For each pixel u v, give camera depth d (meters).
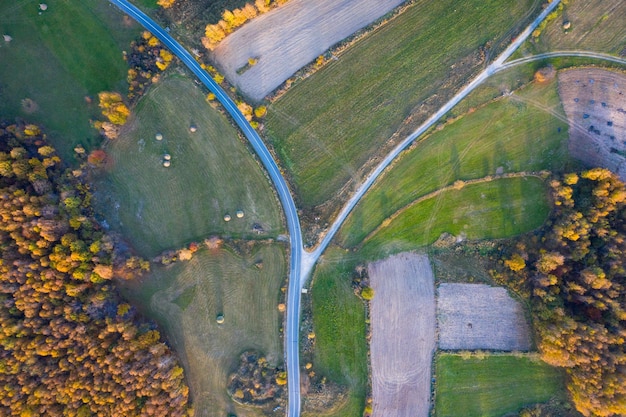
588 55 65.25
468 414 65.50
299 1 64.62
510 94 65.38
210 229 64.75
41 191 58.62
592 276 59.59
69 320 56.69
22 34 63.28
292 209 65.19
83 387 55.41
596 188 61.97
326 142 65.44
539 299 63.22
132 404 56.16
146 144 64.19
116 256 60.59
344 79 65.31
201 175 64.75
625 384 56.34
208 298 64.62
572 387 62.56
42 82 63.53
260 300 64.94
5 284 55.09
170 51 63.97
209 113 64.56
